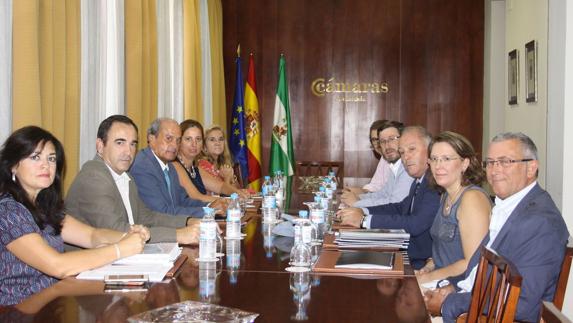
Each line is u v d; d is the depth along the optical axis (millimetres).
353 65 8477
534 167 2443
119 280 2012
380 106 8469
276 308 1772
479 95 8328
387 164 5871
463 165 2740
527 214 2297
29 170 2244
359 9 8445
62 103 3773
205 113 7707
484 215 2541
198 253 2574
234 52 8570
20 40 3264
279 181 5387
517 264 2223
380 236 2783
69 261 2156
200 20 7523
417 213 3260
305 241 2406
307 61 8516
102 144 3182
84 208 3004
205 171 5320
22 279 2209
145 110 5418
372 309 1771
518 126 6660
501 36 7898
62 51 3771
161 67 6160
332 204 4371
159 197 3904
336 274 2207
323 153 8539
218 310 1722
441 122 8398
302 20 8508
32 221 2221
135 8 5094
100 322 1632
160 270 2174
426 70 8398
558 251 2207
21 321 1641
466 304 2254
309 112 8539
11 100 3287
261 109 8562
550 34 5340
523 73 6445
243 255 2553
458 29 8336
